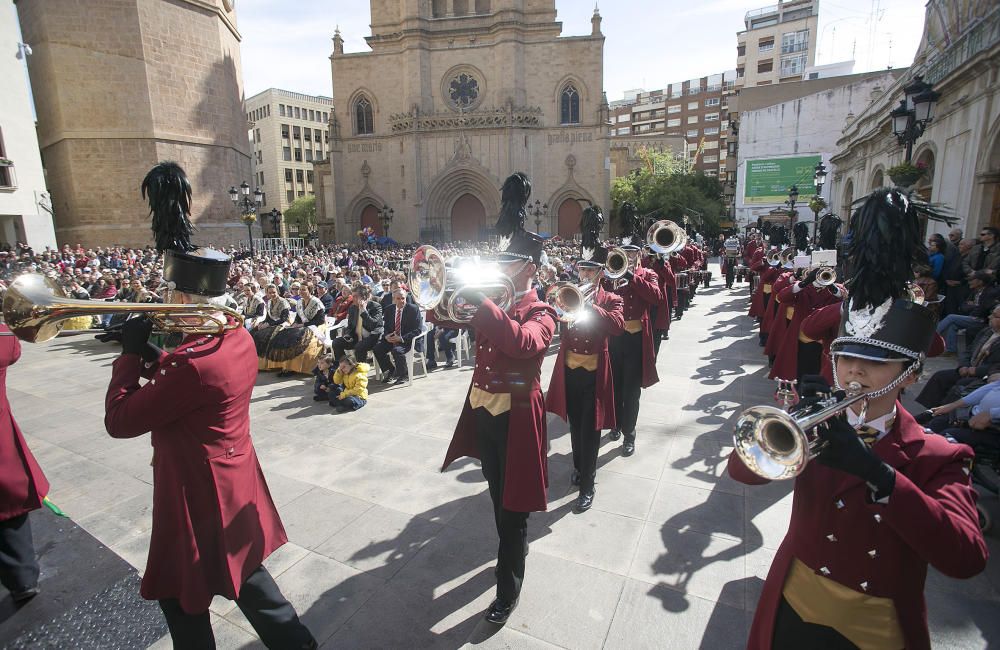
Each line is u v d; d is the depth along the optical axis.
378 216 39.41
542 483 2.63
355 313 7.25
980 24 10.03
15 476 2.80
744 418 1.37
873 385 1.40
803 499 1.57
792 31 60.59
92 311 1.88
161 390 1.85
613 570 3.05
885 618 1.43
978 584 2.87
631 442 4.56
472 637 2.59
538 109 37.28
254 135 73.69
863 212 1.50
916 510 1.22
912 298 1.49
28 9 25.34
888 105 16.34
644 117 88.81
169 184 2.16
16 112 21.84
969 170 10.37
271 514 2.36
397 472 4.38
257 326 8.16
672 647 2.49
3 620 2.80
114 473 4.56
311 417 5.79
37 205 22.61
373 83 38.38
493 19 37.00
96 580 3.11
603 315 3.65
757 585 2.88
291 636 2.27
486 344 2.77
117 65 25.31
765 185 32.59
